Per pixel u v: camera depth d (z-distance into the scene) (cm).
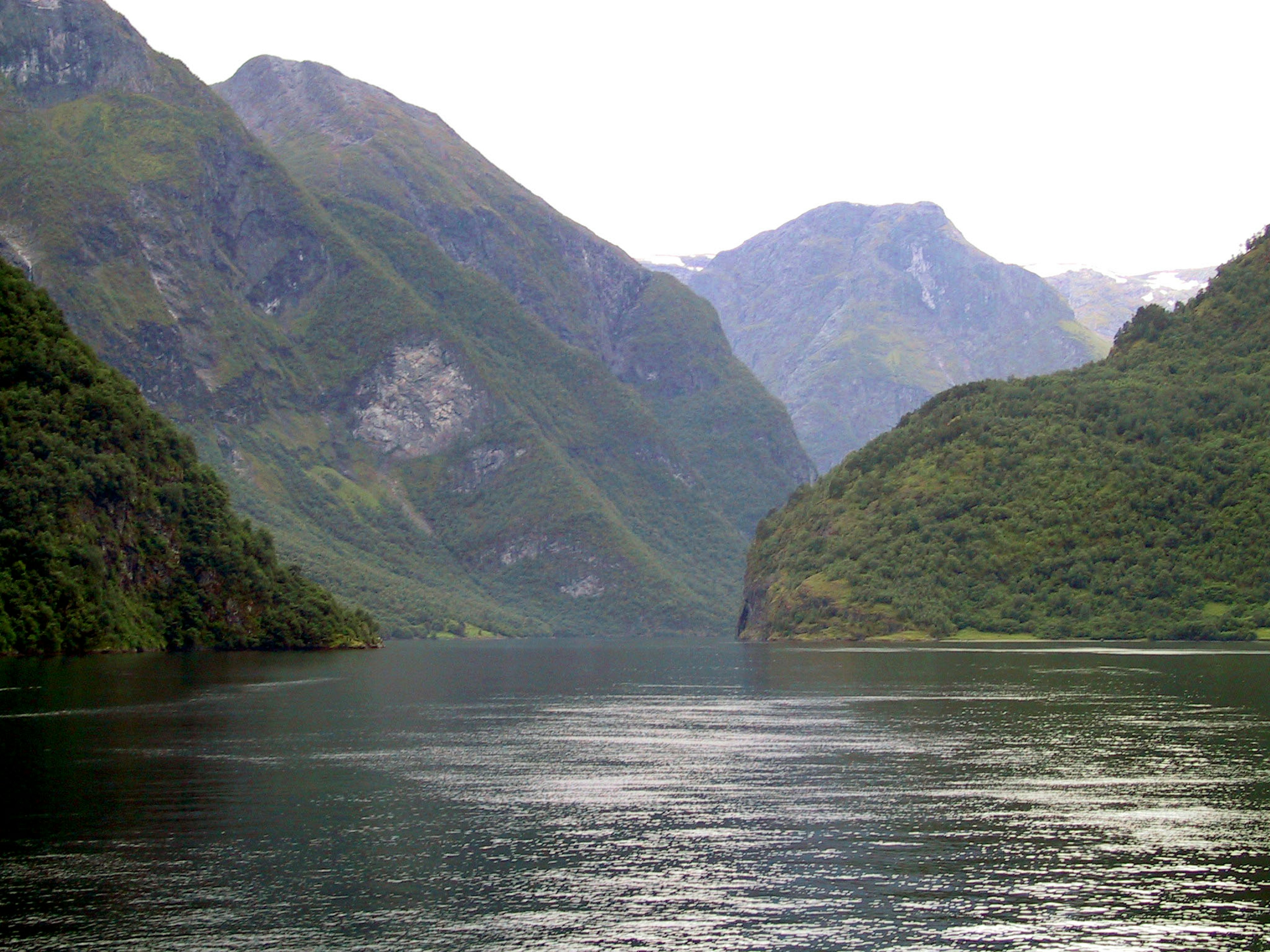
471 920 4222
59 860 4941
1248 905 4388
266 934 4081
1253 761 7306
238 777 6762
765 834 5400
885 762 7350
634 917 4259
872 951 3944
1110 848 5156
